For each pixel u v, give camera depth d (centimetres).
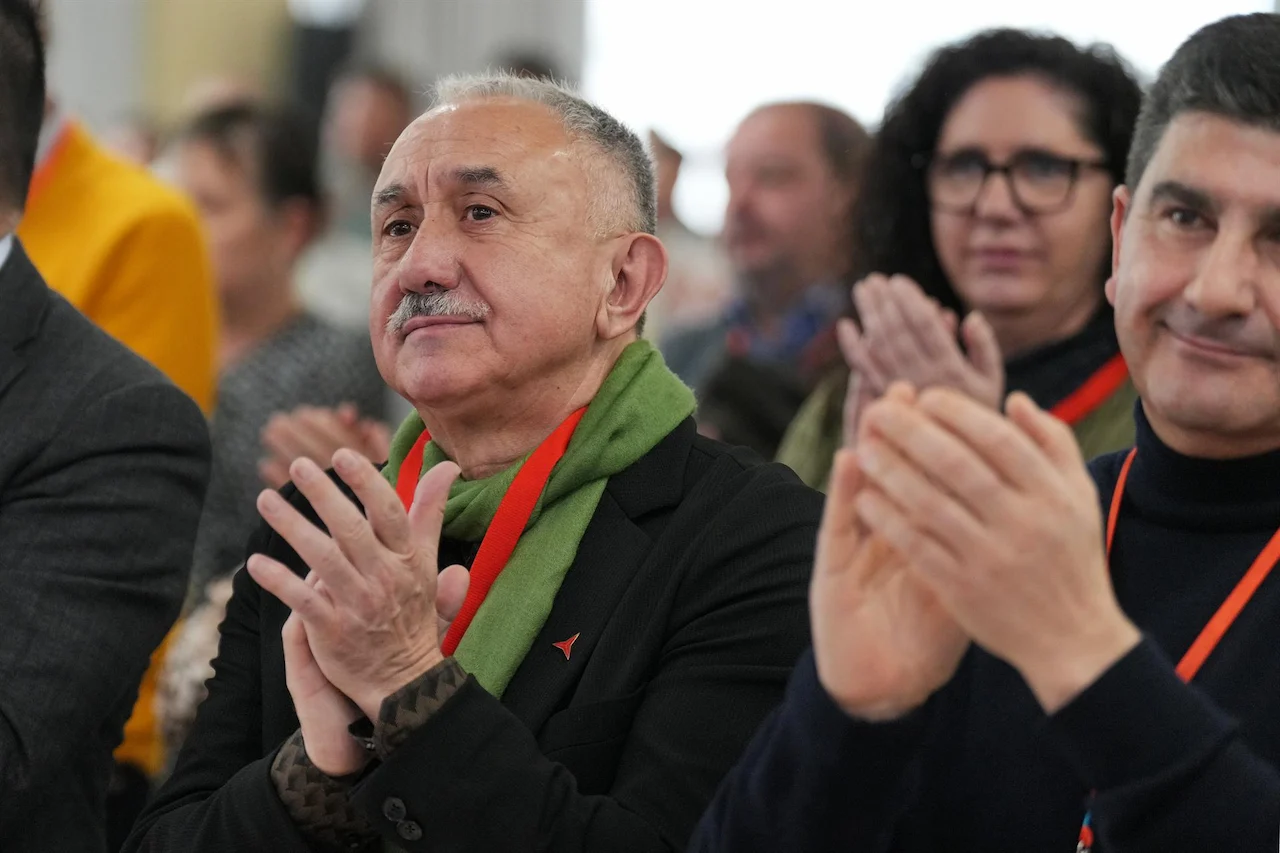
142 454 278
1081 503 157
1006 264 335
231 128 489
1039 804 196
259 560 207
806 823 174
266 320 486
